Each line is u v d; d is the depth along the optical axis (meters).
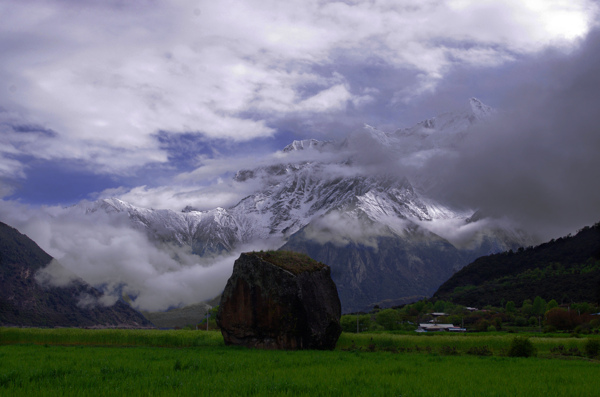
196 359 37.78
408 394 25.34
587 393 26.80
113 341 61.47
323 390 25.75
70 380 27.81
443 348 59.69
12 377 28.33
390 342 66.62
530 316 187.25
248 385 26.56
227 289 55.84
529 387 28.58
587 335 104.12
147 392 24.45
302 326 52.16
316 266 55.69
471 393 26.08
